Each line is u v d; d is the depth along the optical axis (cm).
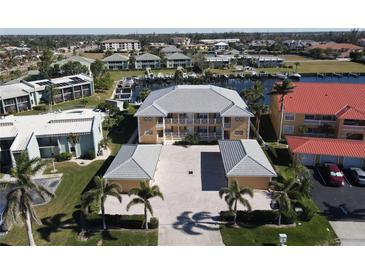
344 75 14588
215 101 6212
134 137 6500
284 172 4941
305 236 3597
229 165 4603
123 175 4375
